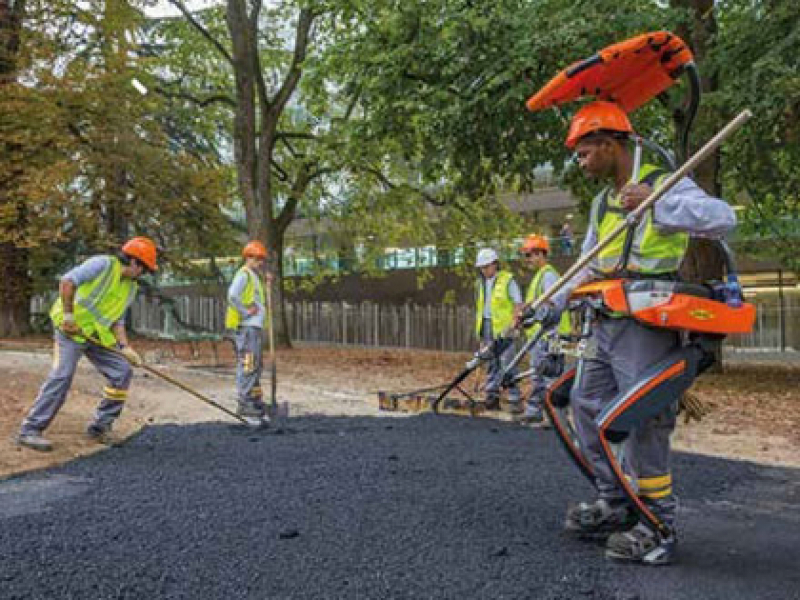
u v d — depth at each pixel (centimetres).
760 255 1850
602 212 385
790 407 962
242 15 1981
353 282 3269
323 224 3061
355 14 1706
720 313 347
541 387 771
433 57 1323
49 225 2003
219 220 2316
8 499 472
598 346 377
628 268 364
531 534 394
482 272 878
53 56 2011
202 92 2473
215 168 2302
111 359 657
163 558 359
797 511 454
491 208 2331
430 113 1298
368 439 679
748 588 325
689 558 364
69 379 634
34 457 595
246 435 711
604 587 325
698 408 381
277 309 2119
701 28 1239
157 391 1043
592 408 382
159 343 2136
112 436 666
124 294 657
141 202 2155
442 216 2419
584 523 384
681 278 373
